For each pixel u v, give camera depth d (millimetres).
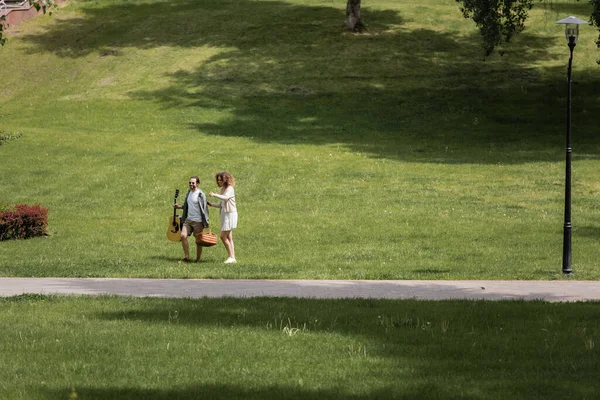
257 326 33656
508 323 34406
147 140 113375
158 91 138750
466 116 127500
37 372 26297
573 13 168625
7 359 27828
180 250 64375
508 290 45844
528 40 156875
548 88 138375
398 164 100750
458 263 57281
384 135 118688
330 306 38781
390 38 157500
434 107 131000
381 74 143125
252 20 168375
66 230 73375
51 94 141500
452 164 100875
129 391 24250
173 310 37375
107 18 174250
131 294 43656
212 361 27953
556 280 50531
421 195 85438
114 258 60281
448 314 36375
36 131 118750
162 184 90938
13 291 44625
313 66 146125
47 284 47625
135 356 28531
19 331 32094
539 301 40469
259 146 109812
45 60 155750
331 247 64688
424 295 43719
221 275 51594
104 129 121188
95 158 103000
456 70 145125
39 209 71312
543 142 114812
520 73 144125
